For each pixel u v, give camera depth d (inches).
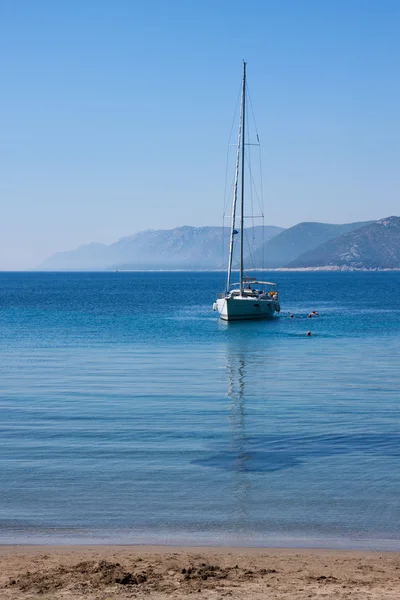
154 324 3211.1
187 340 2507.4
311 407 1213.7
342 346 2314.2
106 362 1871.3
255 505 671.8
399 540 576.7
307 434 994.1
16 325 3157.0
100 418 1107.9
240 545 565.3
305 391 1393.9
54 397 1311.5
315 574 477.1
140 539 580.4
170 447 912.9
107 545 561.3
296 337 2632.9
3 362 1865.2
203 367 1777.8
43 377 1583.4
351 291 7701.8
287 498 693.9
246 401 1274.6
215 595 432.1
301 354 2082.9
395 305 4901.6
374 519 631.2
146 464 826.2
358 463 831.7
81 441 946.7
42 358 1962.4
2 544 563.8
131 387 1438.2
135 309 4384.8
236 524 617.6
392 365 1815.9
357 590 442.6
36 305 4827.8
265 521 626.2
